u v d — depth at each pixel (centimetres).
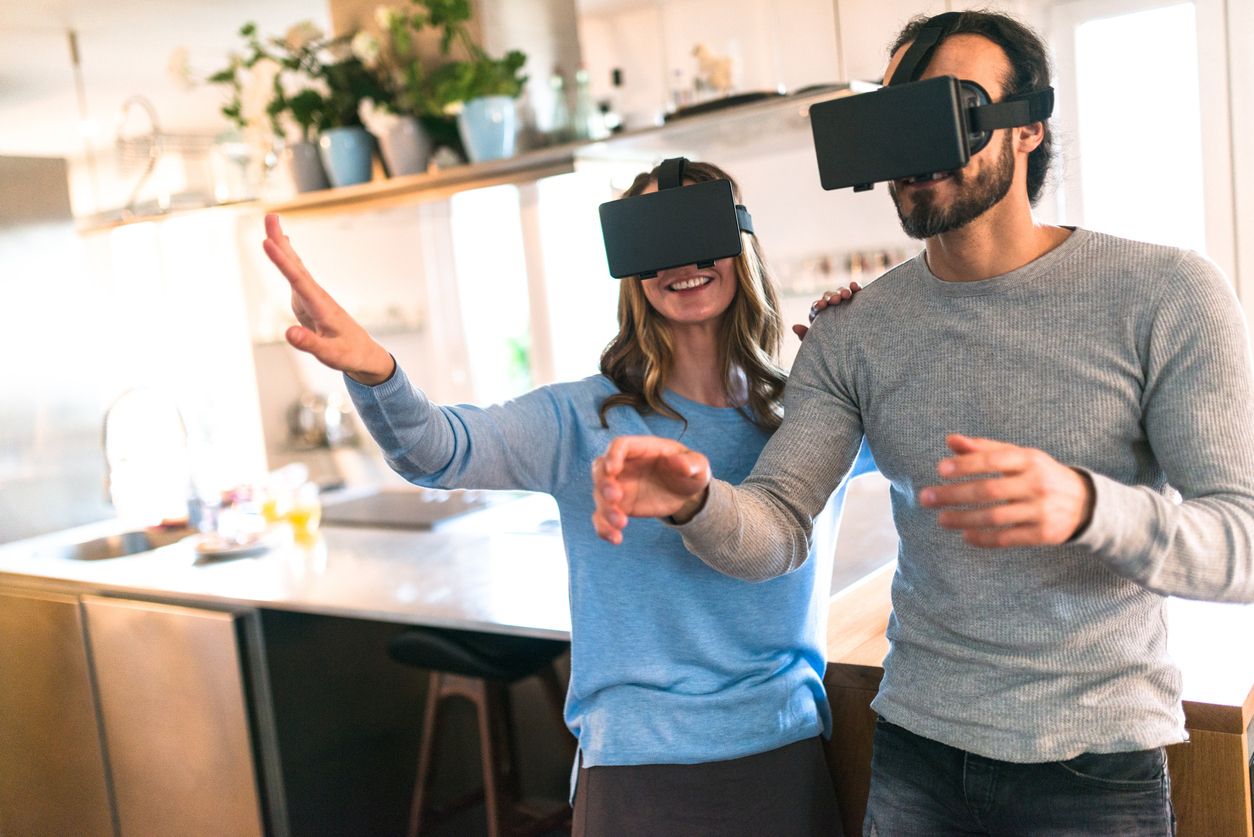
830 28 291
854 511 255
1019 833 110
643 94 348
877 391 118
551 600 204
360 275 464
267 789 238
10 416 322
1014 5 293
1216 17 273
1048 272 107
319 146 282
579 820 139
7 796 275
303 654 243
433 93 258
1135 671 106
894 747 120
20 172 325
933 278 115
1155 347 101
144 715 244
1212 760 127
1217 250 283
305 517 289
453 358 445
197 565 264
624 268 135
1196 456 97
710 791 137
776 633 141
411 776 271
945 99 101
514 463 135
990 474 109
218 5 315
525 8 266
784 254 337
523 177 254
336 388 467
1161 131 288
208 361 494
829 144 107
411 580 230
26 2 294
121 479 317
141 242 507
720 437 144
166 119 455
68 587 261
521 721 285
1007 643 108
